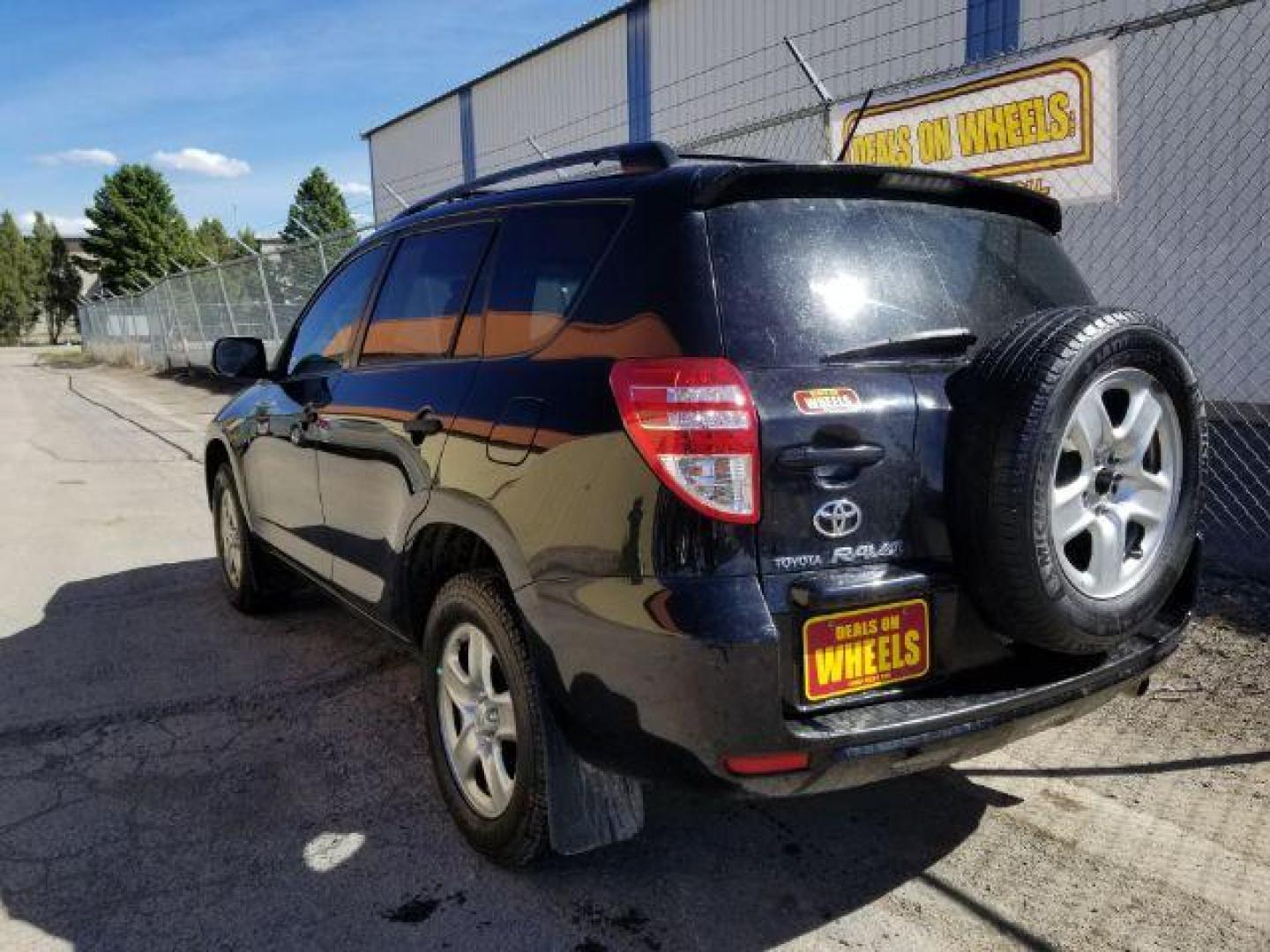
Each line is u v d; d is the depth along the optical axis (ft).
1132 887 8.67
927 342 7.73
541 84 68.08
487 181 11.28
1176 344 8.00
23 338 262.26
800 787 6.96
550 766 8.07
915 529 7.44
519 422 8.26
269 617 16.60
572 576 7.52
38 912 8.55
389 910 8.53
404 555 10.12
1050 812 9.95
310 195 234.58
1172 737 11.39
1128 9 30.96
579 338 8.08
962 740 7.28
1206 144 29.55
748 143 42.50
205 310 74.02
